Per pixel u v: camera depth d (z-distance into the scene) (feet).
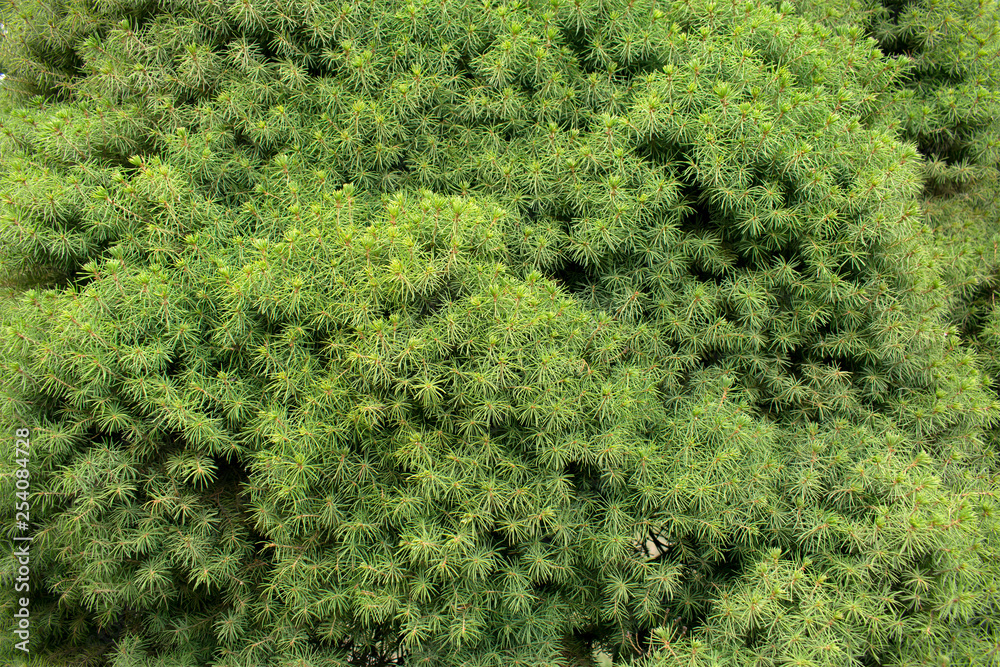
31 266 11.93
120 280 9.78
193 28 11.16
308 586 10.65
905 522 9.68
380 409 10.03
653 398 11.74
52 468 10.20
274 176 11.46
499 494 10.25
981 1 14.80
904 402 12.17
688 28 11.73
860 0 15.67
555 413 10.23
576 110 11.81
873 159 11.04
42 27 12.55
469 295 10.17
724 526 10.56
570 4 11.16
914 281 11.69
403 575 10.12
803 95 10.48
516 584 10.57
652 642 10.64
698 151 10.68
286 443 9.77
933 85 15.70
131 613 12.31
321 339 10.63
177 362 10.41
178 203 10.42
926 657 9.64
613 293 12.08
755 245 11.64
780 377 12.05
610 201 10.93
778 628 9.48
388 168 12.17
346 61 11.18
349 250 9.70
